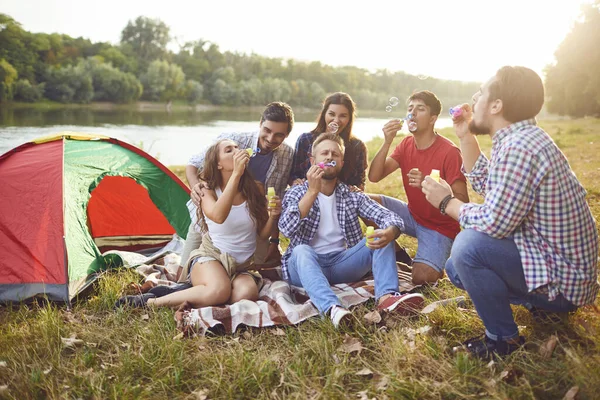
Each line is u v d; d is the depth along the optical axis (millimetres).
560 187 2240
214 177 3377
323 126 3994
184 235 4531
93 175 4113
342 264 3326
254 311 2994
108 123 32312
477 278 2395
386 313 2924
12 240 3553
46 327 2885
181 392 2361
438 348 2539
